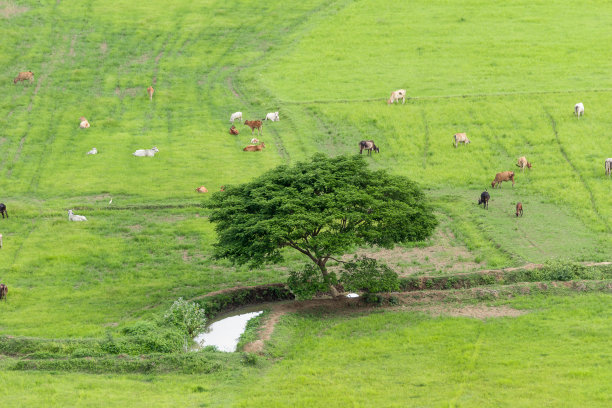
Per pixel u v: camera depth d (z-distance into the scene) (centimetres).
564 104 9081
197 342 4719
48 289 5525
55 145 8706
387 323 4784
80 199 7369
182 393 3788
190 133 8962
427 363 4091
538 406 3469
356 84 10125
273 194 5131
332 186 5200
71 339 4428
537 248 6038
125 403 3622
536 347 4234
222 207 5294
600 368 3869
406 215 5128
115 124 9288
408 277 5509
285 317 4856
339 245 4916
